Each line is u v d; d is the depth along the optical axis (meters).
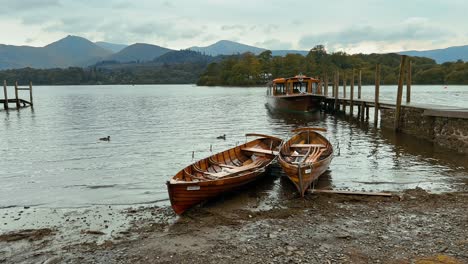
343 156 18.94
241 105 57.31
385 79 134.00
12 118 41.03
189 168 12.92
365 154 19.34
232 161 15.76
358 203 11.75
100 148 22.67
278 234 9.53
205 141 24.84
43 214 11.70
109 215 11.47
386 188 13.45
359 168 16.41
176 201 10.97
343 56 155.50
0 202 12.98
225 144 23.67
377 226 9.88
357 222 10.20
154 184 14.84
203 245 9.09
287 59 158.38
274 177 15.10
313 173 12.84
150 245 9.22
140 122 36.12
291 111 42.41
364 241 8.98
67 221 11.05
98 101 74.19
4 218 11.44
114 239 9.68
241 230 9.90
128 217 11.24
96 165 18.17
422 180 14.41
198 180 12.15
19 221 11.16
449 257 8.05
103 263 8.44
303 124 33.38
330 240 9.09
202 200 11.74
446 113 19.30
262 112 45.16
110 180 15.48
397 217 10.50
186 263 8.24
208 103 62.81
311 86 44.78
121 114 44.88
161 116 41.81
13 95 111.06
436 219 10.30
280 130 29.78
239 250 8.73
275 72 158.25
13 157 20.33
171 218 11.05
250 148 17.02
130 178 15.76
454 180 14.32
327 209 11.25
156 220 10.93
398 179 14.58
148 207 12.12
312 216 10.72
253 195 12.91
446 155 18.45
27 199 13.27
